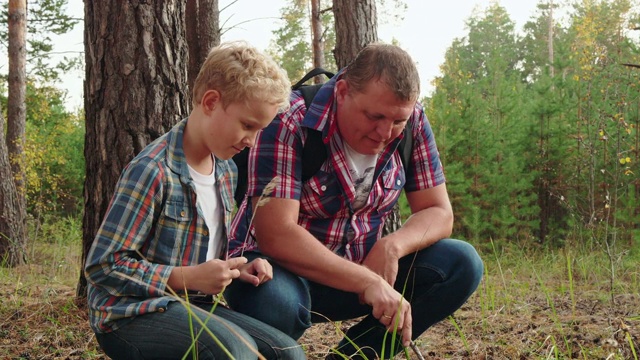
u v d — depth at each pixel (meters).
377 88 2.56
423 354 3.75
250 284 2.69
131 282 2.24
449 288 2.98
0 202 9.47
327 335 4.26
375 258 2.85
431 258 3.00
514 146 12.52
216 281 2.24
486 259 10.01
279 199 2.72
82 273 4.76
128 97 4.36
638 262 8.19
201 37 9.06
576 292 6.38
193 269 2.27
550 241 11.95
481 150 12.27
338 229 2.94
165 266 2.28
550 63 13.00
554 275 8.11
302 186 2.84
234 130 2.28
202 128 2.32
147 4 4.36
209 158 2.46
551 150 12.09
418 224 3.00
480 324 4.55
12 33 13.63
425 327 3.08
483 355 3.64
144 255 2.34
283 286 2.71
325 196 2.85
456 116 12.30
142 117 4.36
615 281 6.46
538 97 13.08
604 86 11.52
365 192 2.91
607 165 11.00
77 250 8.55
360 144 2.72
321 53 14.96
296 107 2.81
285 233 2.71
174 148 2.35
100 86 4.40
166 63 4.40
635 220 10.46
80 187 18.39
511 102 12.96
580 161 11.18
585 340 3.96
